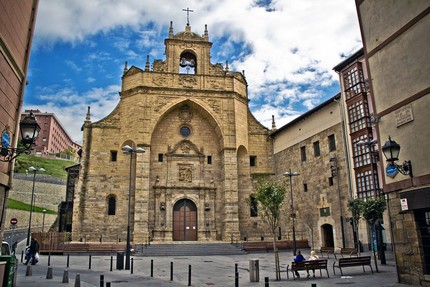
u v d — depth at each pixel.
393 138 16.25
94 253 33.84
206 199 44.12
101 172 42.22
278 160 45.72
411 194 15.00
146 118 43.03
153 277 20.16
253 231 44.00
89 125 43.53
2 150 11.48
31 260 26.67
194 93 45.47
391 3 16.64
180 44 47.81
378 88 17.33
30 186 79.12
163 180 43.88
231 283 18.05
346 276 19.02
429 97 14.52
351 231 31.52
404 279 15.43
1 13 10.99
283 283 17.34
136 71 45.09
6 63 11.77
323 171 36.09
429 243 14.57
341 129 33.53
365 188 29.80
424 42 14.83
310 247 37.34
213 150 46.28
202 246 36.78
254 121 48.41
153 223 42.16
